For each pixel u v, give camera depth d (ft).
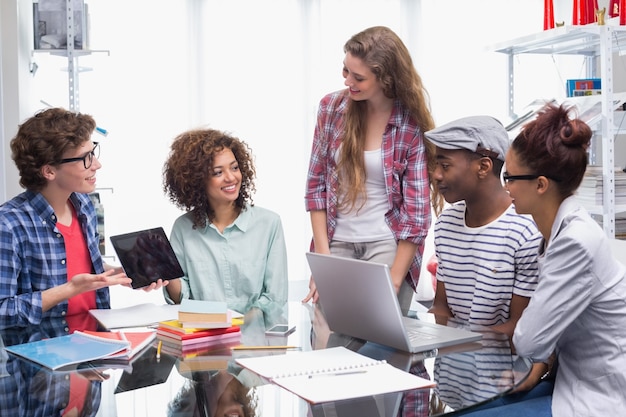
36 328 5.84
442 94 16.49
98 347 5.08
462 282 6.39
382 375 4.46
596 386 4.81
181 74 14.93
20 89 10.53
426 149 7.39
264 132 15.52
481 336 5.45
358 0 15.75
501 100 16.81
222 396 4.10
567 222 4.83
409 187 7.43
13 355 4.99
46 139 6.23
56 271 6.46
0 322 5.86
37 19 11.18
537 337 4.75
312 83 15.65
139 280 5.98
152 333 5.49
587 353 4.88
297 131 15.70
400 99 7.26
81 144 6.38
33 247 6.34
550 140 4.80
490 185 6.13
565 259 4.70
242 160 7.32
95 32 14.40
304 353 4.99
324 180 7.85
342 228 7.72
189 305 5.46
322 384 4.27
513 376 4.50
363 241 7.57
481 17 16.51
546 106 4.98
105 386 4.29
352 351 5.06
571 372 4.99
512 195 5.06
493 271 6.11
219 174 7.06
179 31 14.85
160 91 14.84
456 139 6.00
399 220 7.53
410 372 4.58
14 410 3.87
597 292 4.72
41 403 3.99
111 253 13.70
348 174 7.52
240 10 15.17
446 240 6.52
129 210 14.85
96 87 14.47
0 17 10.23
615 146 14.21
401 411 3.87
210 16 15.02
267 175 15.64
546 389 5.46
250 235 7.31
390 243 7.52
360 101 7.45
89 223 6.83
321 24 15.62
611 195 10.18
